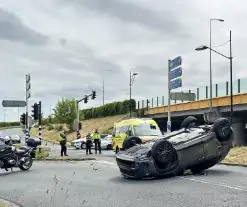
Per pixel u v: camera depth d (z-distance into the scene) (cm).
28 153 1903
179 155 1387
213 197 979
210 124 1612
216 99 5319
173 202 936
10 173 1773
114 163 2186
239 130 5584
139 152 1390
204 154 1432
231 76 4166
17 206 965
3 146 1792
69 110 9550
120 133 2602
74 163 2269
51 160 2528
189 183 1234
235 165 1920
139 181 1347
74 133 8994
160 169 1359
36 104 3166
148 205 913
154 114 7338
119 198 1025
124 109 8900
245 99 4756
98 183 1335
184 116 6562
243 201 921
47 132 10338
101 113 9975
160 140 1357
